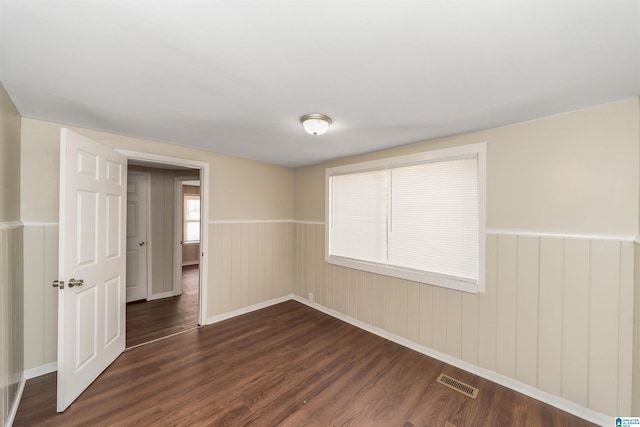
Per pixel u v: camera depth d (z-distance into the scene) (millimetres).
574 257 1927
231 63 1377
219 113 2074
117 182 2535
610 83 1544
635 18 1005
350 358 2615
